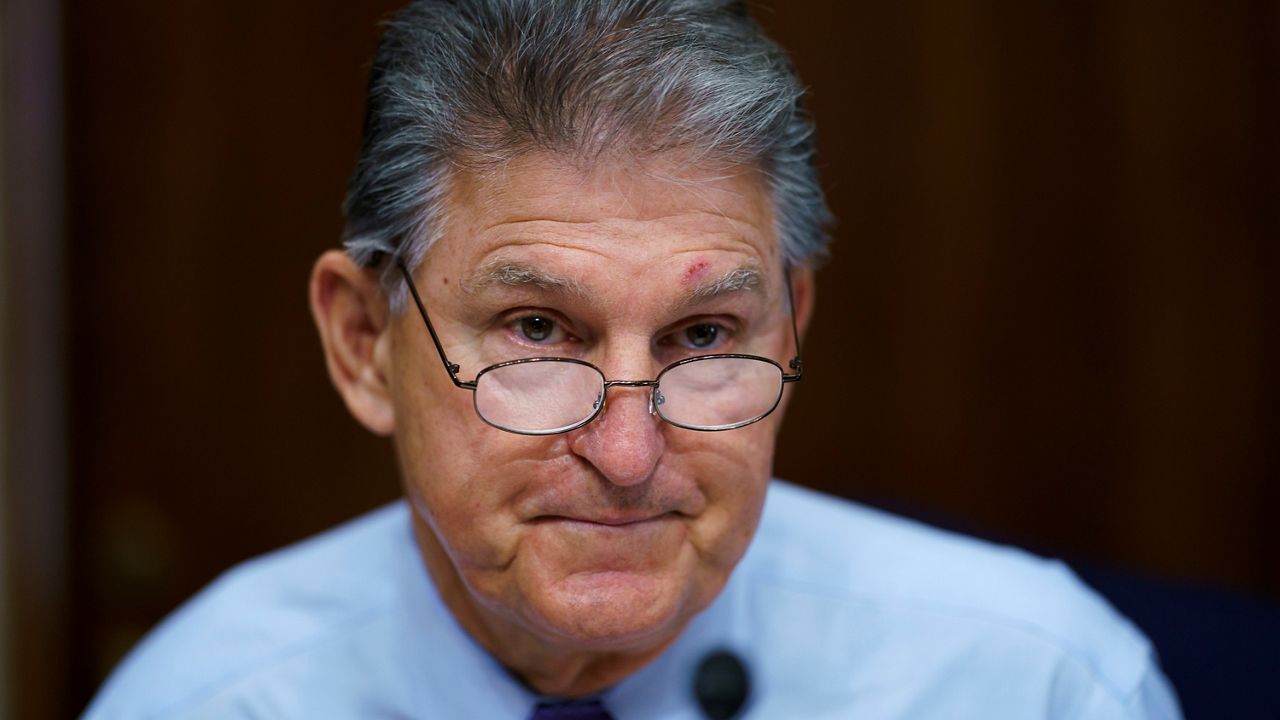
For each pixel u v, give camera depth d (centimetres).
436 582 479
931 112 878
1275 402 912
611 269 363
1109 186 891
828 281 884
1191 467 915
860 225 882
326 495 878
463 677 485
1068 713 495
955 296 892
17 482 814
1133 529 916
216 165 847
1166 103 888
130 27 830
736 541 404
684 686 485
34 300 810
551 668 459
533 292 369
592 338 382
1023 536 909
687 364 386
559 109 360
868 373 896
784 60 418
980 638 501
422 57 398
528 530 389
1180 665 583
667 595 391
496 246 370
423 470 404
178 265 849
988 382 901
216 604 557
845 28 867
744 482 397
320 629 524
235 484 870
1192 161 892
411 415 407
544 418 376
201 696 517
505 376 379
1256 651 580
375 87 418
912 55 874
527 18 374
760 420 395
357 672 509
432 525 412
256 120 848
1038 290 896
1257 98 889
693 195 368
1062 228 892
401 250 397
